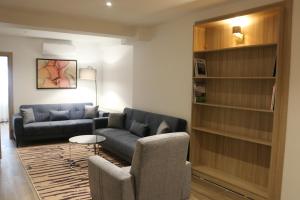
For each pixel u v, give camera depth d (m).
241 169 3.43
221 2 3.38
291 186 2.75
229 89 3.51
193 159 3.89
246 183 3.27
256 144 3.24
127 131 4.95
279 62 2.69
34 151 4.98
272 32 2.98
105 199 2.43
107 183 2.35
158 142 2.21
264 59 3.08
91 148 5.22
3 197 3.07
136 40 5.04
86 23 4.40
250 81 3.24
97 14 4.04
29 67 6.28
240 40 3.28
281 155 2.79
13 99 6.14
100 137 4.34
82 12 3.93
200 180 3.69
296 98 2.67
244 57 3.30
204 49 3.72
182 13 3.96
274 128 2.76
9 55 6.00
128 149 3.97
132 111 5.20
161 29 4.70
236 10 3.36
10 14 3.79
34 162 4.34
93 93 7.36
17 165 4.18
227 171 3.62
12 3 3.48
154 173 2.29
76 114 6.47
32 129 5.34
